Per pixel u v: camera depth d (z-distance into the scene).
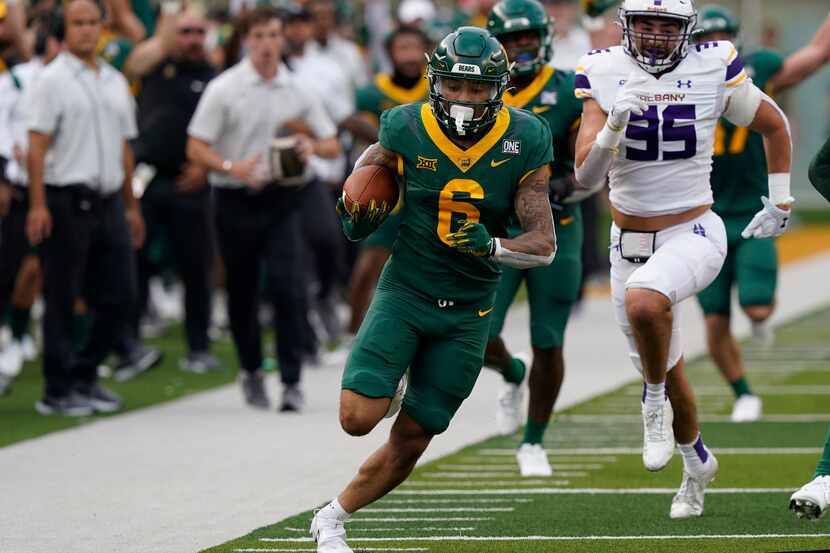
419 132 21.34
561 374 29.36
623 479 29.08
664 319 23.67
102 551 22.98
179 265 44.78
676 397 24.86
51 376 36.84
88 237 36.38
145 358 44.03
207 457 31.03
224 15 58.09
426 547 23.09
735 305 61.59
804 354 49.69
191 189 43.72
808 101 116.62
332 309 51.09
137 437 33.44
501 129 21.31
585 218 60.03
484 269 21.56
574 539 23.56
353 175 21.75
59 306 36.53
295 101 37.28
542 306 29.09
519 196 21.47
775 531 24.08
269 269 36.81
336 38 58.03
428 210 21.47
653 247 24.67
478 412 37.44
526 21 28.41
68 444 32.50
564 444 33.25
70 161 35.94
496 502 26.77
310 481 28.62
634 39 23.92
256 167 36.16
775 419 36.53
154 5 58.00
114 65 47.88
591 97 24.45
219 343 52.47
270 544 23.38
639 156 24.31
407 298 21.58
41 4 43.50
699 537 23.64
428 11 61.22
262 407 37.84
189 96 43.97
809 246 92.81
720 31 34.47
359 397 21.11
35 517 25.41
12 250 41.41
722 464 30.47
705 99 24.20
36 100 35.44
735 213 35.34
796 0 111.31
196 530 24.42
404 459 21.66
